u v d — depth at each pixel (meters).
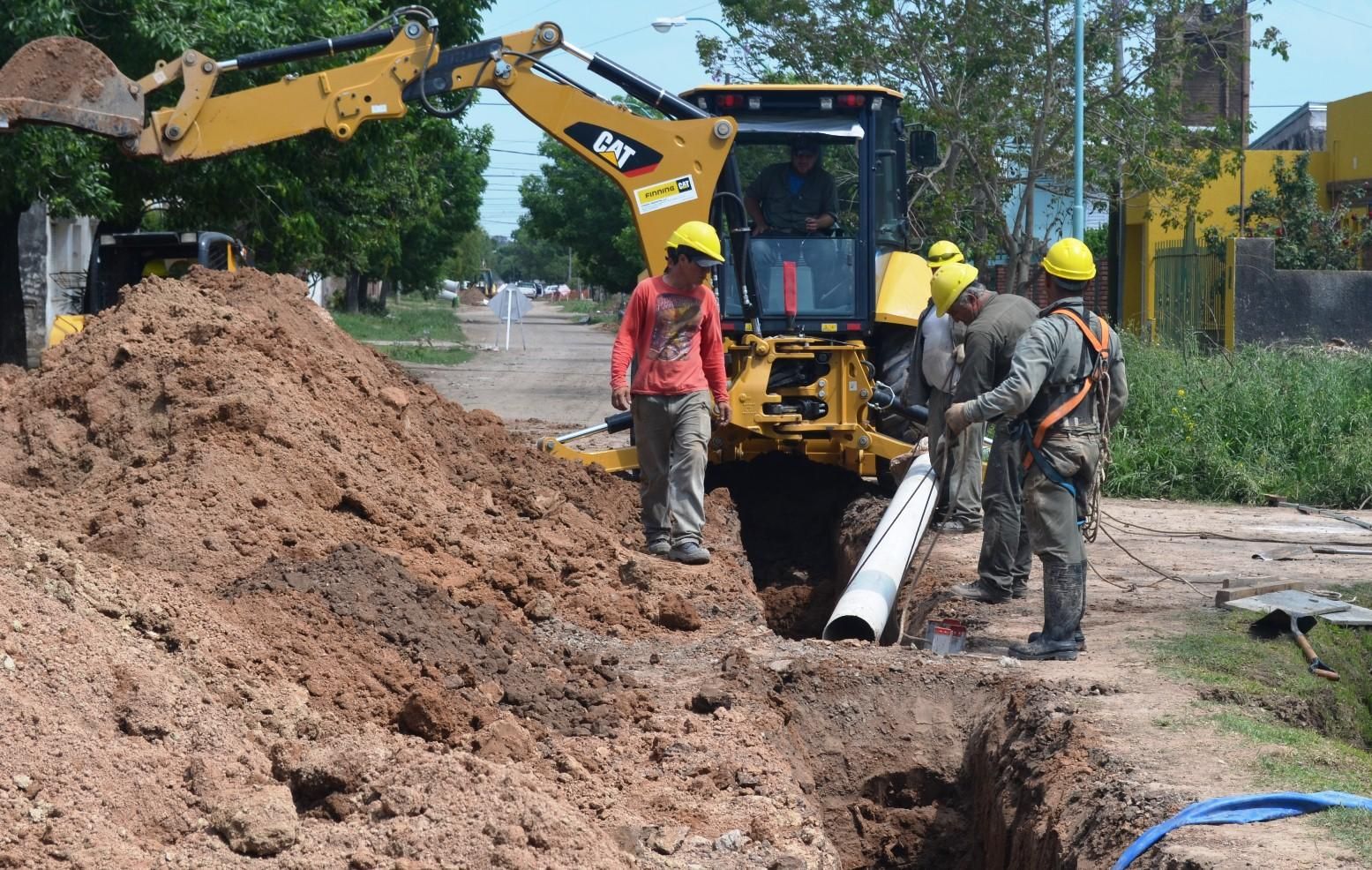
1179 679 12.04
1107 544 20.05
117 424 13.83
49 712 7.70
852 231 21.05
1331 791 8.81
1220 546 19.84
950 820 11.55
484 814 7.54
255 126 19.09
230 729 8.37
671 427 16.59
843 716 12.16
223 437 13.30
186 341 14.91
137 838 7.12
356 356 17.81
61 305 50.50
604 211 98.88
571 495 18.34
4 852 6.55
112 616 9.20
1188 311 43.62
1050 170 44.91
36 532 10.83
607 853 7.67
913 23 43.00
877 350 21.91
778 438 20.39
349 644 10.40
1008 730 11.25
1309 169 55.41
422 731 9.43
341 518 13.39
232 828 7.26
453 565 13.52
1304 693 12.31
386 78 19.30
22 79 17.81
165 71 18.75
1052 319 12.95
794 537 22.25
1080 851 8.85
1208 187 50.75
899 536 16.88
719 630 13.98
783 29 44.16
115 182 31.08
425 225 100.94
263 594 10.73
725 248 20.67
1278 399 28.19
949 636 13.73
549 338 94.62
